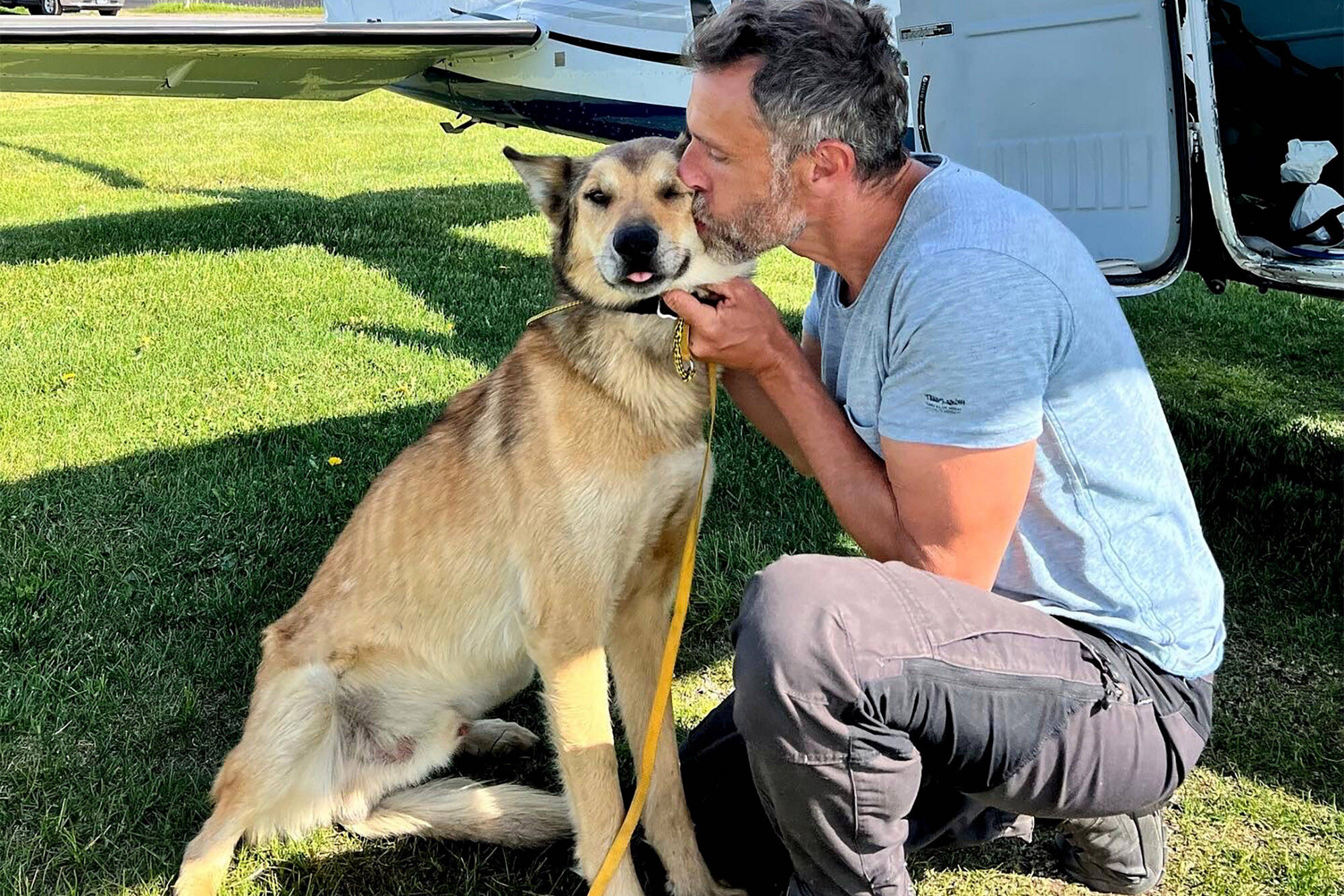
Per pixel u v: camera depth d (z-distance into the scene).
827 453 2.19
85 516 3.98
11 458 4.43
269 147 12.94
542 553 2.44
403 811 2.58
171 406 4.95
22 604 3.44
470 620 2.62
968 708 1.85
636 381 2.43
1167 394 5.12
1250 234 4.40
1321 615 3.37
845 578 1.84
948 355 1.90
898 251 2.04
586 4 6.96
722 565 3.69
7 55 6.42
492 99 7.93
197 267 7.27
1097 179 4.47
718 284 2.24
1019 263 1.89
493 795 2.58
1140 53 4.12
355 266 7.30
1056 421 1.94
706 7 6.45
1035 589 2.07
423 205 9.34
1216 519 3.91
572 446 2.43
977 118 4.86
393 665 2.65
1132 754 1.95
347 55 7.07
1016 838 2.57
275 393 5.10
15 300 6.60
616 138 7.35
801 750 1.79
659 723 2.29
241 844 2.58
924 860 2.50
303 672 2.56
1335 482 4.12
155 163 11.84
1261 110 4.75
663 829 2.44
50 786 2.70
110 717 2.95
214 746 2.88
